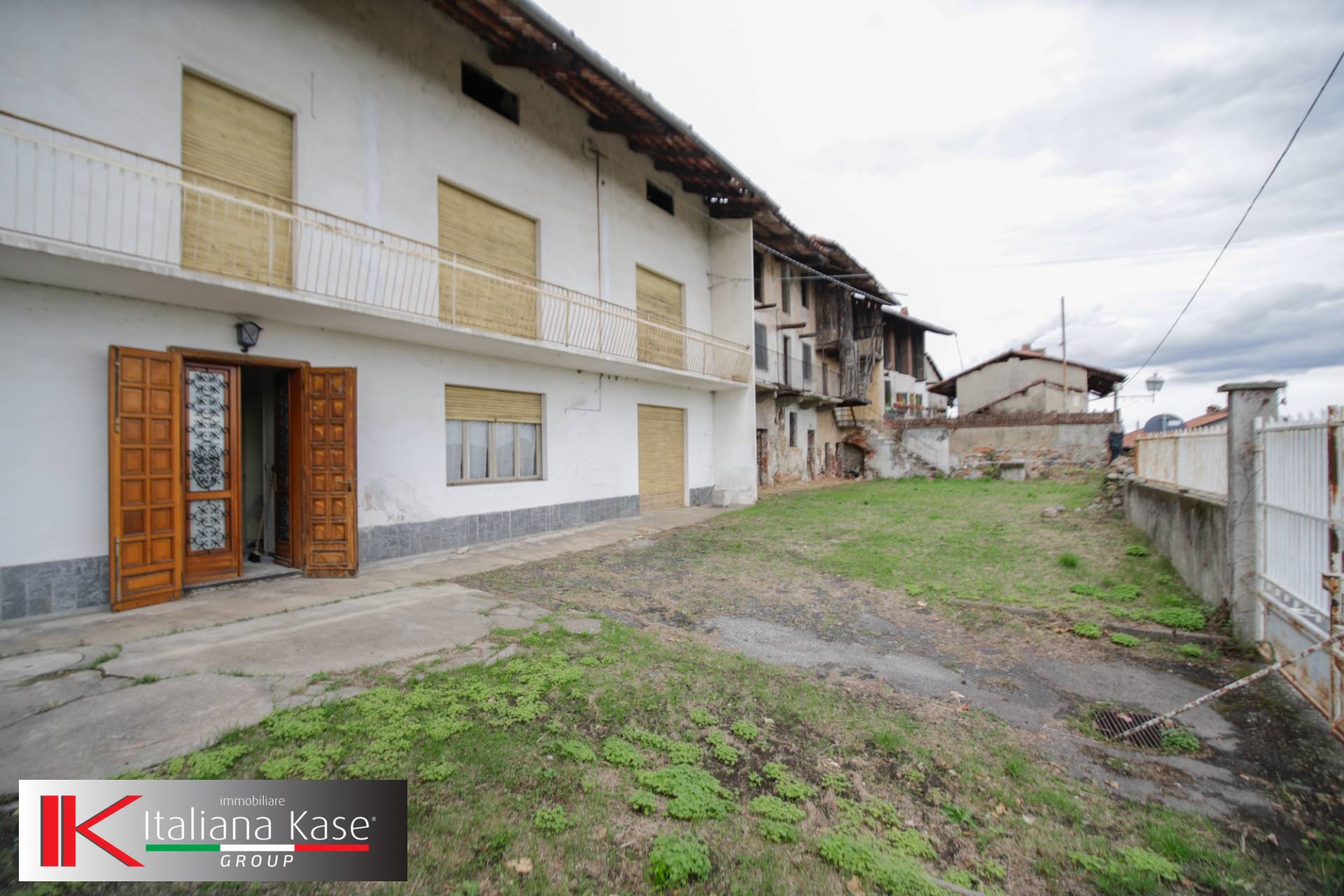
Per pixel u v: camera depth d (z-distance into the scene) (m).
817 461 25.66
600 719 3.82
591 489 13.02
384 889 2.30
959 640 5.89
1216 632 5.80
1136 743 3.99
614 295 13.39
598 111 12.17
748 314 16.88
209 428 7.21
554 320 11.73
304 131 7.84
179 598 6.52
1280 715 4.27
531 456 11.74
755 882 2.45
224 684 4.06
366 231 8.51
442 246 9.73
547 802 2.91
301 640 5.11
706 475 17.08
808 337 24.06
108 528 6.07
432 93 9.50
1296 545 4.81
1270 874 2.68
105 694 3.86
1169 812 3.17
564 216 12.02
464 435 10.39
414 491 9.33
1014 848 2.82
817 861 2.62
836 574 8.30
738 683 4.50
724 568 8.66
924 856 2.73
